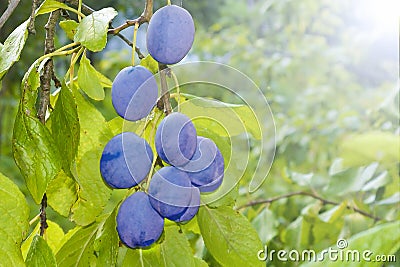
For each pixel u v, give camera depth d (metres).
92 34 0.59
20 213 0.58
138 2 2.32
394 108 0.89
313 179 1.35
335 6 2.42
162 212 0.58
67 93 0.62
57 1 0.63
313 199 1.46
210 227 0.68
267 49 2.71
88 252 0.66
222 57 2.73
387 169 1.16
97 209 0.67
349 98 2.25
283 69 2.45
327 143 1.90
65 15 0.67
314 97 2.26
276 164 1.81
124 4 2.31
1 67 0.60
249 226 0.68
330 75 2.38
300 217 1.29
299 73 2.47
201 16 3.76
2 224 0.57
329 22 2.49
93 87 0.63
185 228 0.74
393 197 1.17
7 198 0.58
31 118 0.60
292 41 2.64
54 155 0.60
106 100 1.91
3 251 0.57
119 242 0.65
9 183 0.59
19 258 0.57
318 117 2.05
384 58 1.76
